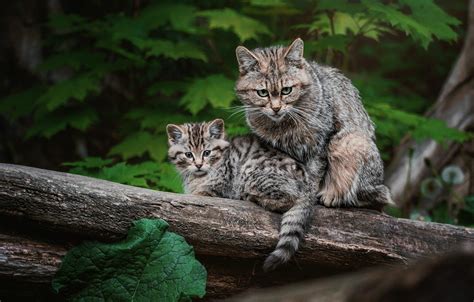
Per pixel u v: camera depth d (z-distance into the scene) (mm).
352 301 2729
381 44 15602
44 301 5793
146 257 5578
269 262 5621
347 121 6621
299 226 5844
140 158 11242
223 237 5840
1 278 5559
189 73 11328
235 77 10680
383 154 10523
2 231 5660
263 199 6082
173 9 10320
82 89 9617
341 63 11016
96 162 7738
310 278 6195
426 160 10070
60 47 12445
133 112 9930
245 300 2990
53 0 13055
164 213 5758
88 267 5559
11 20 12852
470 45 11062
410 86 15984
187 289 5492
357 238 6027
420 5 8578
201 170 6906
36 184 5551
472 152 10734
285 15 11391
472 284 2564
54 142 12719
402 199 10844
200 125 7160
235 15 9891
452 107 11102
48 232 5766
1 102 10648
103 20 12445
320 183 6578
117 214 5676
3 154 12523
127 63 10148
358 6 8328
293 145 6547
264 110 6500
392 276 2688
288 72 6527
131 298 5527
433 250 6066
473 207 8617
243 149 6719
